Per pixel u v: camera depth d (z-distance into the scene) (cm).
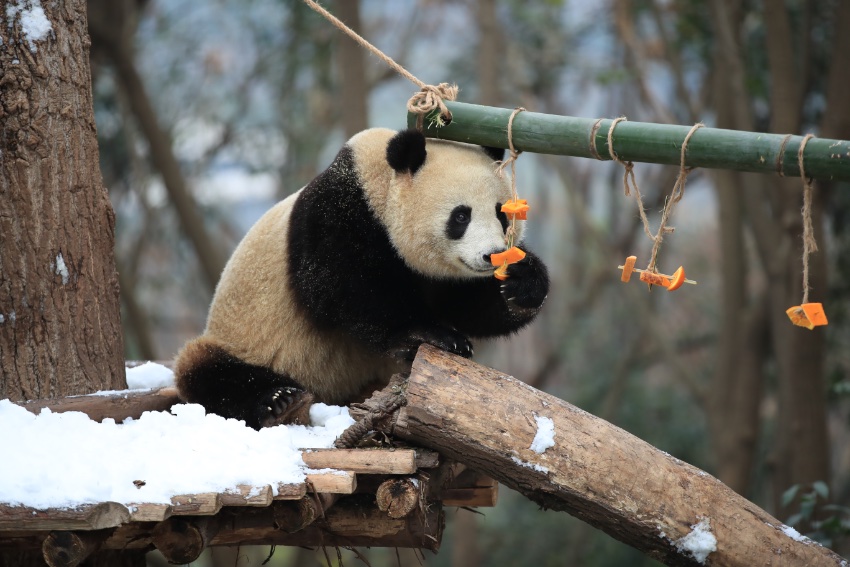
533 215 3941
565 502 711
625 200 3356
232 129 2977
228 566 2180
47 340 834
